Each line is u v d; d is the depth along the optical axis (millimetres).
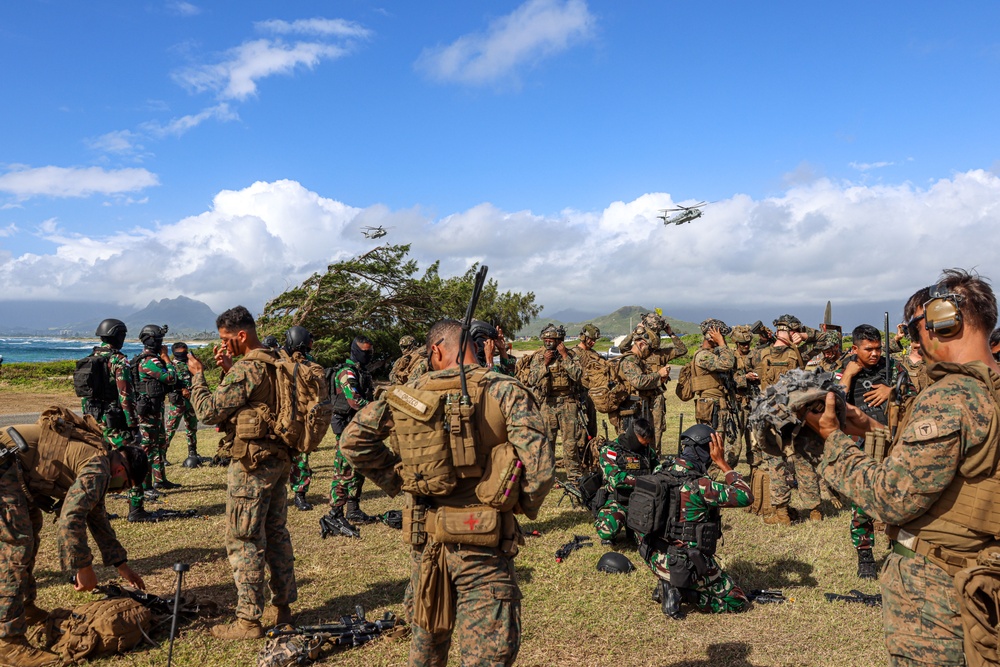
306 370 4449
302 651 4148
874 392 4293
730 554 6203
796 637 4504
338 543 6750
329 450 12703
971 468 2146
